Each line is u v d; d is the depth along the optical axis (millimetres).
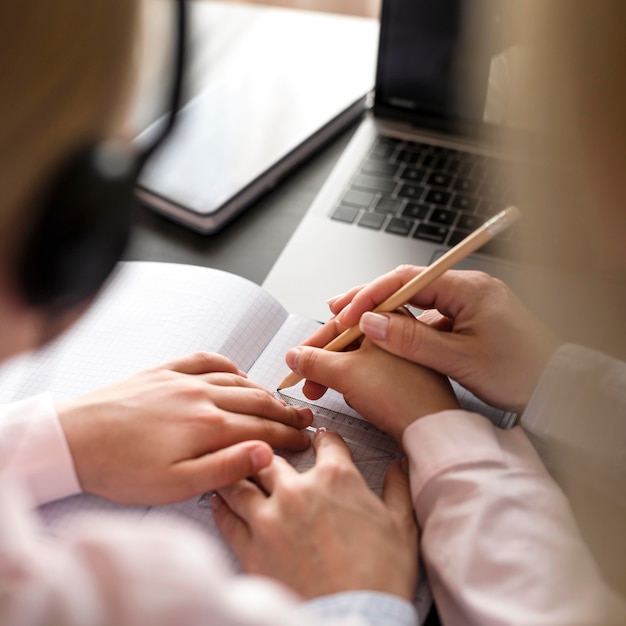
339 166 848
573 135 589
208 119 884
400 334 563
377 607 414
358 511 473
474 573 448
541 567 445
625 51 504
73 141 275
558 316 664
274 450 555
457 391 617
